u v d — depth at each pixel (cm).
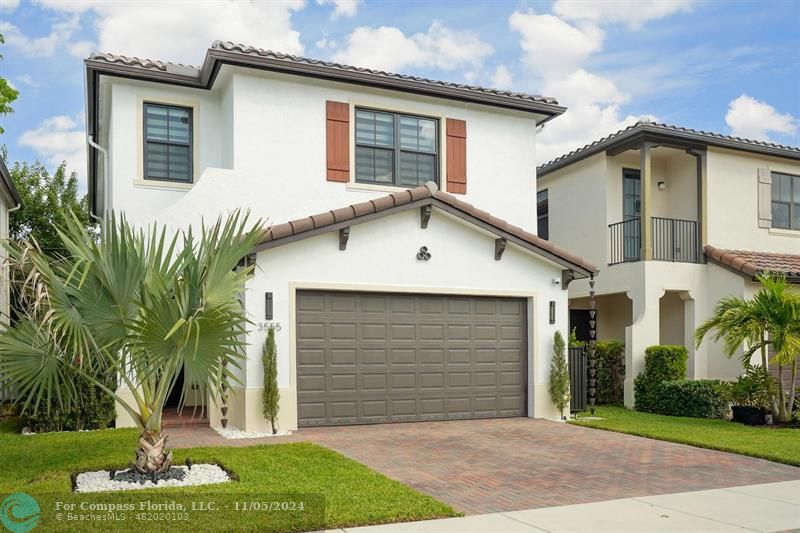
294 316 1179
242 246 780
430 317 1305
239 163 1305
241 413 1151
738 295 1631
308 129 1372
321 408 1200
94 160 1647
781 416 1313
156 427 759
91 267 727
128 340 730
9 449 918
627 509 693
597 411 1538
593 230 1856
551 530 616
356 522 621
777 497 752
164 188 1335
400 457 953
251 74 1326
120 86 1323
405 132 1478
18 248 768
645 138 1670
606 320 1986
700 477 854
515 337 1384
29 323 735
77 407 1101
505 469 886
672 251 1756
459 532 605
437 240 1305
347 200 1395
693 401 1441
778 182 1909
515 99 1536
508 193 1567
